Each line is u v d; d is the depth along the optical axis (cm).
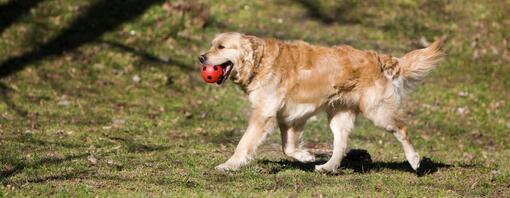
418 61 1116
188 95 1784
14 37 1938
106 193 889
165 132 1445
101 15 2116
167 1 2212
